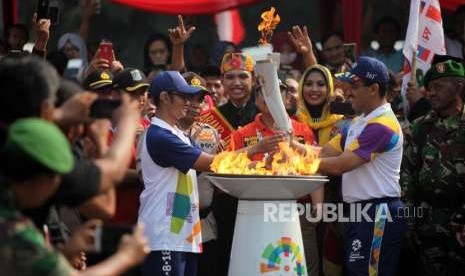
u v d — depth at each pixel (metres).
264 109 15.62
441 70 15.75
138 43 30.55
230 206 16.22
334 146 15.23
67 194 8.12
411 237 16.19
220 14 28.05
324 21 26.77
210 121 16.83
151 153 14.02
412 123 16.38
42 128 7.44
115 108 8.75
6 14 23.89
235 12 28.50
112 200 9.16
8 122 7.86
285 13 30.03
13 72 7.91
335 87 17.78
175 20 30.67
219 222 16.23
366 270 14.72
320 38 26.89
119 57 30.44
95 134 8.98
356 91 14.70
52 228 10.37
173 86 14.04
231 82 16.78
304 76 16.89
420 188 15.99
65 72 19.27
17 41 22.36
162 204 14.02
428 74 15.98
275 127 15.12
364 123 14.59
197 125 15.80
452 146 15.66
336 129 16.69
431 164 15.80
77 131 8.84
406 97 18.23
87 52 22.59
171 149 13.86
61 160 7.47
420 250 16.09
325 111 16.83
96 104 8.73
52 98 8.05
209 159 13.85
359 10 22.89
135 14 30.45
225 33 28.19
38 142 7.38
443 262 15.84
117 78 15.23
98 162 8.36
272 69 13.50
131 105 8.77
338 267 16.27
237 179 12.70
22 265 7.29
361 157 14.29
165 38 22.30
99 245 7.98
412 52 18.36
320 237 16.70
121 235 7.97
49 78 8.03
